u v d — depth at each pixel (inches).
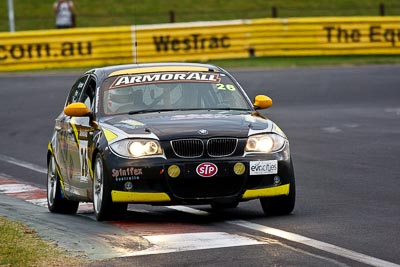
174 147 1299.2
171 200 1295.5
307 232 1209.4
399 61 4384.8
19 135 2741.1
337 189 1670.8
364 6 6555.1
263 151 1318.9
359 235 1180.5
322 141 2407.7
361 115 2915.8
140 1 6599.4
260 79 3826.3
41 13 6343.5
